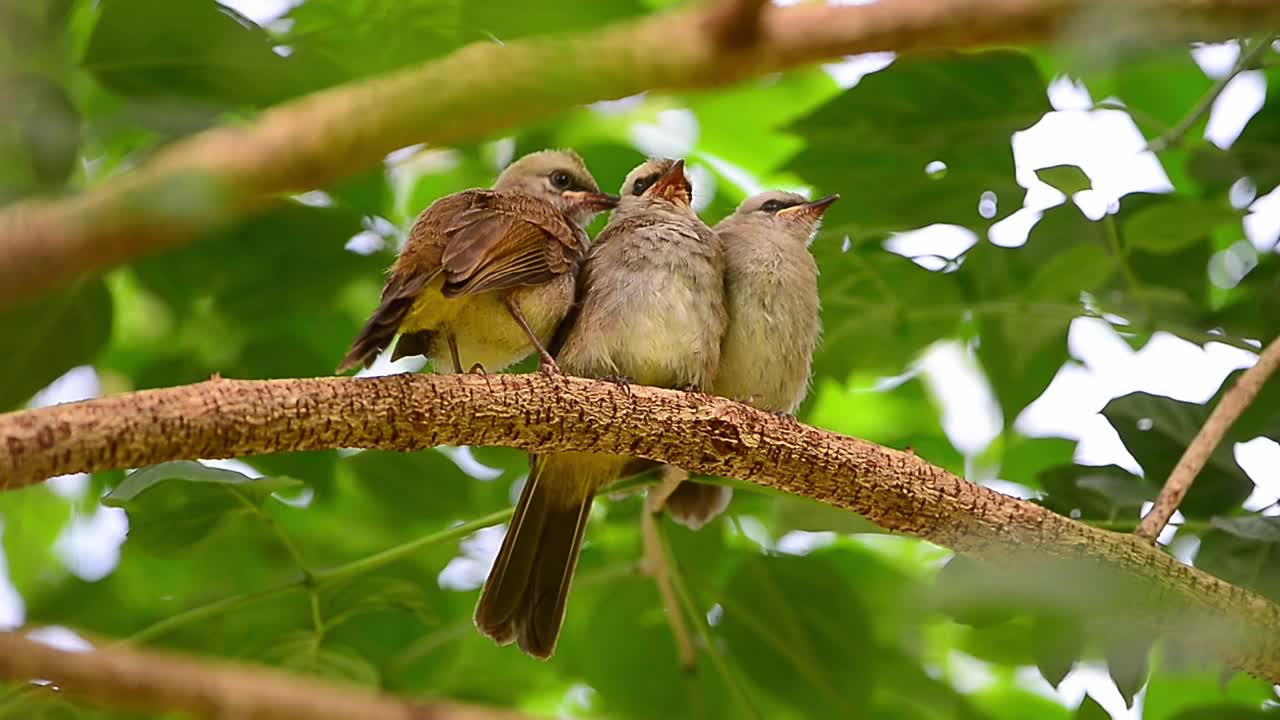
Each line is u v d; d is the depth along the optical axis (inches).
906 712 501.7
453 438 315.6
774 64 153.6
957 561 349.1
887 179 466.9
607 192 532.1
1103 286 475.5
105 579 486.3
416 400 307.7
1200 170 440.5
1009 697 576.1
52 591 491.8
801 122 441.4
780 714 499.5
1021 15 151.7
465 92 142.6
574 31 237.1
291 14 283.3
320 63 260.7
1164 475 424.8
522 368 544.4
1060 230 456.1
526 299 405.7
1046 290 456.8
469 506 518.0
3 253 133.1
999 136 436.5
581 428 327.3
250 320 495.2
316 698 160.9
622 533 518.3
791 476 342.0
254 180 142.6
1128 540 346.9
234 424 285.0
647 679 502.3
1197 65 440.1
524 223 405.1
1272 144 441.1
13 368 400.8
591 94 146.3
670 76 149.5
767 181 544.1
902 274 498.6
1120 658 265.3
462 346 410.3
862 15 153.9
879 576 511.8
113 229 136.9
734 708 494.9
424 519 518.0
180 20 262.4
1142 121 432.1
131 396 277.0
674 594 488.1
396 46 253.1
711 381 447.5
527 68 143.2
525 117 144.4
